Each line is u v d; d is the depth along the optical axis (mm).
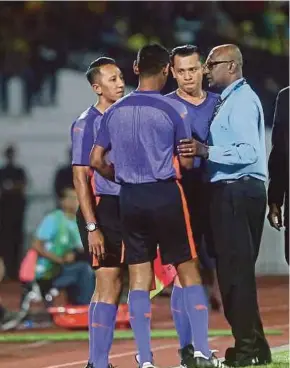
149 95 27734
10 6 75750
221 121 29422
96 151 28000
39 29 76875
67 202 47500
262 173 29844
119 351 36094
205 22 75812
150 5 76375
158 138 27547
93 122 28859
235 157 28922
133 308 27578
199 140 29562
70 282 47062
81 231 29234
